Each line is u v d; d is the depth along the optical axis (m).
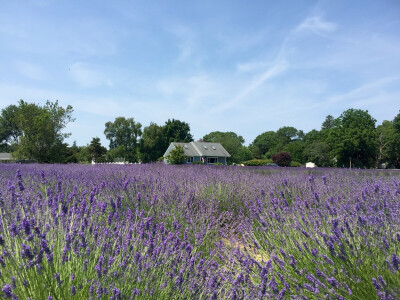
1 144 62.94
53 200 3.19
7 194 3.71
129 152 74.38
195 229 4.13
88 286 2.19
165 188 5.42
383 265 2.63
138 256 2.54
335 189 5.73
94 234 2.70
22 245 2.00
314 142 63.16
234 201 6.04
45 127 25.62
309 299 2.64
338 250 2.89
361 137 52.03
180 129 80.56
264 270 2.55
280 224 3.92
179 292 2.50
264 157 99.12
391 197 4.18
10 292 1.84
